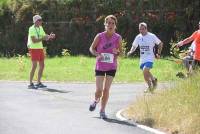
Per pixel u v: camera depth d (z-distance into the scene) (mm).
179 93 21812
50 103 25906
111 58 21688
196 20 55562
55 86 33062
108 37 21703
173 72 38500
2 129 19344
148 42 28875
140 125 20156
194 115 18656
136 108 22250
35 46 31844
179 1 55938
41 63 32125
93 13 56250
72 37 56312
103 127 19797
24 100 26781
